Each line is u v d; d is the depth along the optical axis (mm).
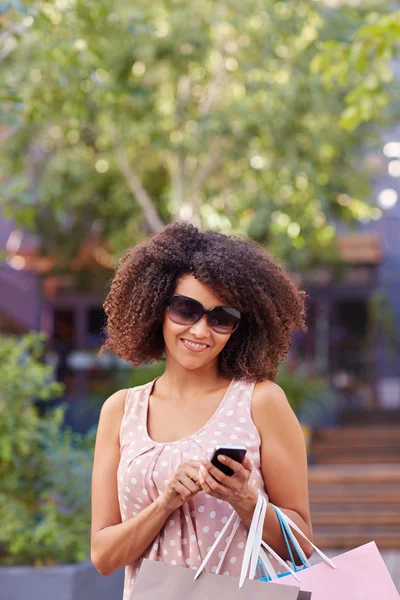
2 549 6277
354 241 16562
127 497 2455
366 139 12125
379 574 2213
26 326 17328
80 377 16891
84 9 7336
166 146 10836
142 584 2225
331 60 6254
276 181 11906
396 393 18750
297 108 10797
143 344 2641
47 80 7793
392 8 11156
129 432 2516
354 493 10469
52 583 5707
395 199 16891
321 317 19141
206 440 2426
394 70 11742
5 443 5898
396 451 13609
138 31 9352
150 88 10289
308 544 2434
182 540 2389
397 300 18969
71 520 6043
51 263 15781
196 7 10539
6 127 12023
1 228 16141
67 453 6242
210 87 11172
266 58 10625
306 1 10305
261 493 2434
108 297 2680
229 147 11180
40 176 13859
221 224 12422
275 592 2098
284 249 12938
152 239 2613
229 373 2553
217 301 2463
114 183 13805
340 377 18328
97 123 10391
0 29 6449
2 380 6094
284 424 2465
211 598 2150
